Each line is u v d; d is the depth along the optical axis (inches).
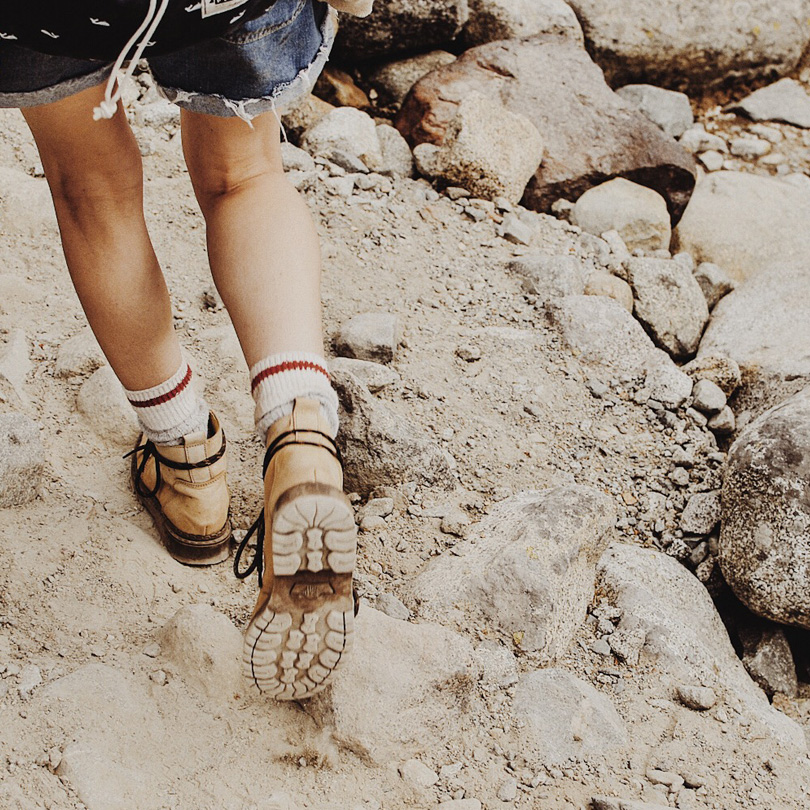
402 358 98.4
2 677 63.6
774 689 82.0
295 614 54.9
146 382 66.4
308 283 58.4
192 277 100.9
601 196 134.0
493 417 94.5
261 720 63.5
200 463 70.7
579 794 63.1
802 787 66.3
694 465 95.4
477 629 72.6
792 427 83.4
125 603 70.0
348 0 54.1
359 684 64.1
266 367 56.1
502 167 127.4
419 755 64.1
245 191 60.1
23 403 83.9
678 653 74.6
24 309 92.7
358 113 130.6
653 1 169.9
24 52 47.5
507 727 66.7
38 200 102.5
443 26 146.0
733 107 176.9
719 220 139.4
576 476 91.0
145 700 63.4
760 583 81.4
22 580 69.5
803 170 165.0
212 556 74.2
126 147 59.0
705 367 105.6
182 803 58.5
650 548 89.6
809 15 179.6
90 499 77.0
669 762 66.5
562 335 105.2
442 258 114.0
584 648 75.1
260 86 54.5
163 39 47.5
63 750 59.3
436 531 81.5
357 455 84.3
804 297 114.7
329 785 61.3
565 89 141.2
